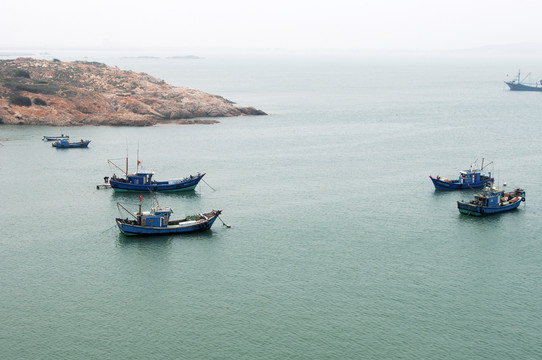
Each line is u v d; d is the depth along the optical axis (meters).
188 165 157.12
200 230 105.69
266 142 193.00
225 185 136.50
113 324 74.62
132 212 116.69
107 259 93.81
